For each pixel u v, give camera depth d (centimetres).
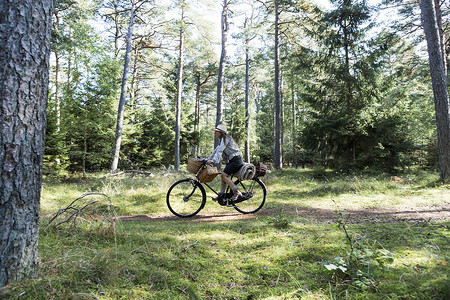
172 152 2469
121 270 225
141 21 1833
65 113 1156
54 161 1065
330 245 284
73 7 1470
